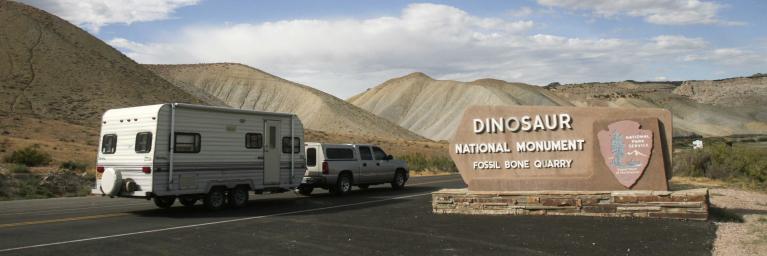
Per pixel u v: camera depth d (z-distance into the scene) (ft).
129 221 45.52
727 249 29.84
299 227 41.16
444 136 536.42
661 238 33.45
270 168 58.23
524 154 47.29
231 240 35.88
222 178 53.62
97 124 215.72
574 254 29.71
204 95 490.49
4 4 305.94
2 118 179.73
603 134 44.96
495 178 47.67
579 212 43.50
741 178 88.22
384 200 61.36
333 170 67.41
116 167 51.72
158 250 32.81
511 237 34.96
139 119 50.47
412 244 33.42
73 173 85.30
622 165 44.14
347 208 53.72
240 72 581.94
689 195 40.63
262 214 49.67
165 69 585.63
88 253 32.09
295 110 490.90
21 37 277.23
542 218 42.83
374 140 271.69
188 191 50.90
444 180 98.48
